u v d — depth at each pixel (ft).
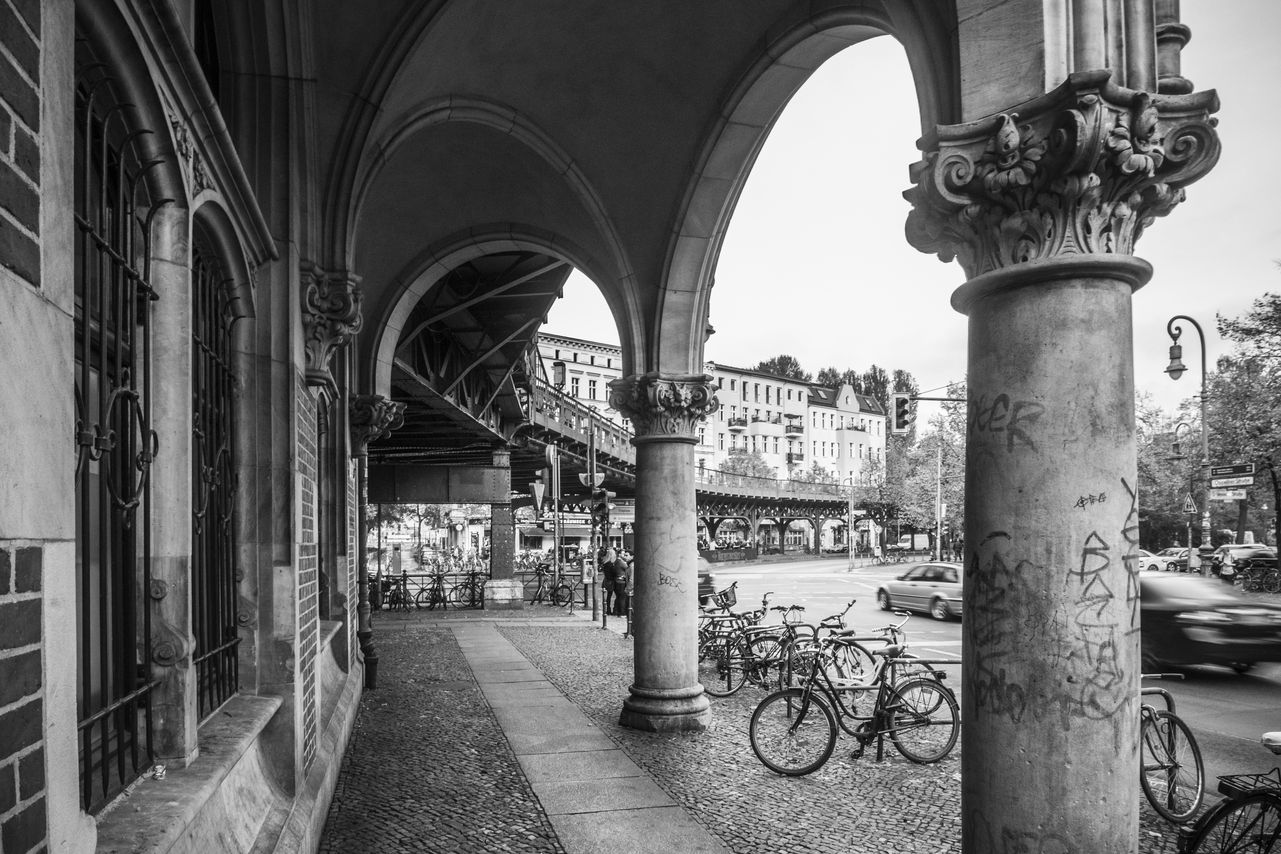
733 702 32.37
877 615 69.00
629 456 115.65
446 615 72.38
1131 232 10.50
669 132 27.14
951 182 10.73
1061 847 9.87
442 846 16.65
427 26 20.17
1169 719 19.42
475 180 33.01
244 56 15.42
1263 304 88.94
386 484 77.82
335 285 19.47
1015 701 10.12
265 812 12.14
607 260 31.89
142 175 8.82
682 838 17.25
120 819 7.68
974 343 10.98
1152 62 10.56
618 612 70.95
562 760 23.47
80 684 8.27
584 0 24.00
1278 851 14.23
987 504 10.53
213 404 12.56
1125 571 10.08
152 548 9.62
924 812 19.06
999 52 10.84
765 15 23.39
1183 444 133.80
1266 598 80.33
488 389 65.87
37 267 5.09
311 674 17.44
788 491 218.18
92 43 7.41
